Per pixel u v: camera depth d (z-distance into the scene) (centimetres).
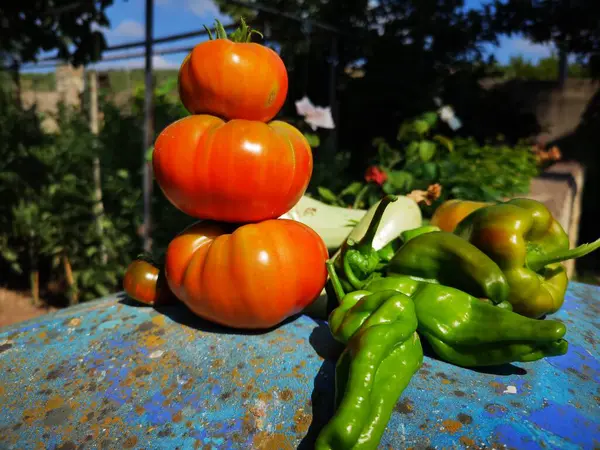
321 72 110
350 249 30
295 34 103
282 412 23
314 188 73
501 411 22
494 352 24
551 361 26
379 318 23
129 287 32
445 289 26
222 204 27
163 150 27
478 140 117
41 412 24
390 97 106
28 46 90
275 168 26
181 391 24
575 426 21
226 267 26
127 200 86
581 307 34
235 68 26
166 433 22
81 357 27
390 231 34
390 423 21
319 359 25
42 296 104
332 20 108
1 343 29
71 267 96
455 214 36
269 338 28
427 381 24
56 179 92
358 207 68
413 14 114
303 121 88
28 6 83
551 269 31
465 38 112
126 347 27
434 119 92
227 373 25
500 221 28
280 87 28
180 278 28
